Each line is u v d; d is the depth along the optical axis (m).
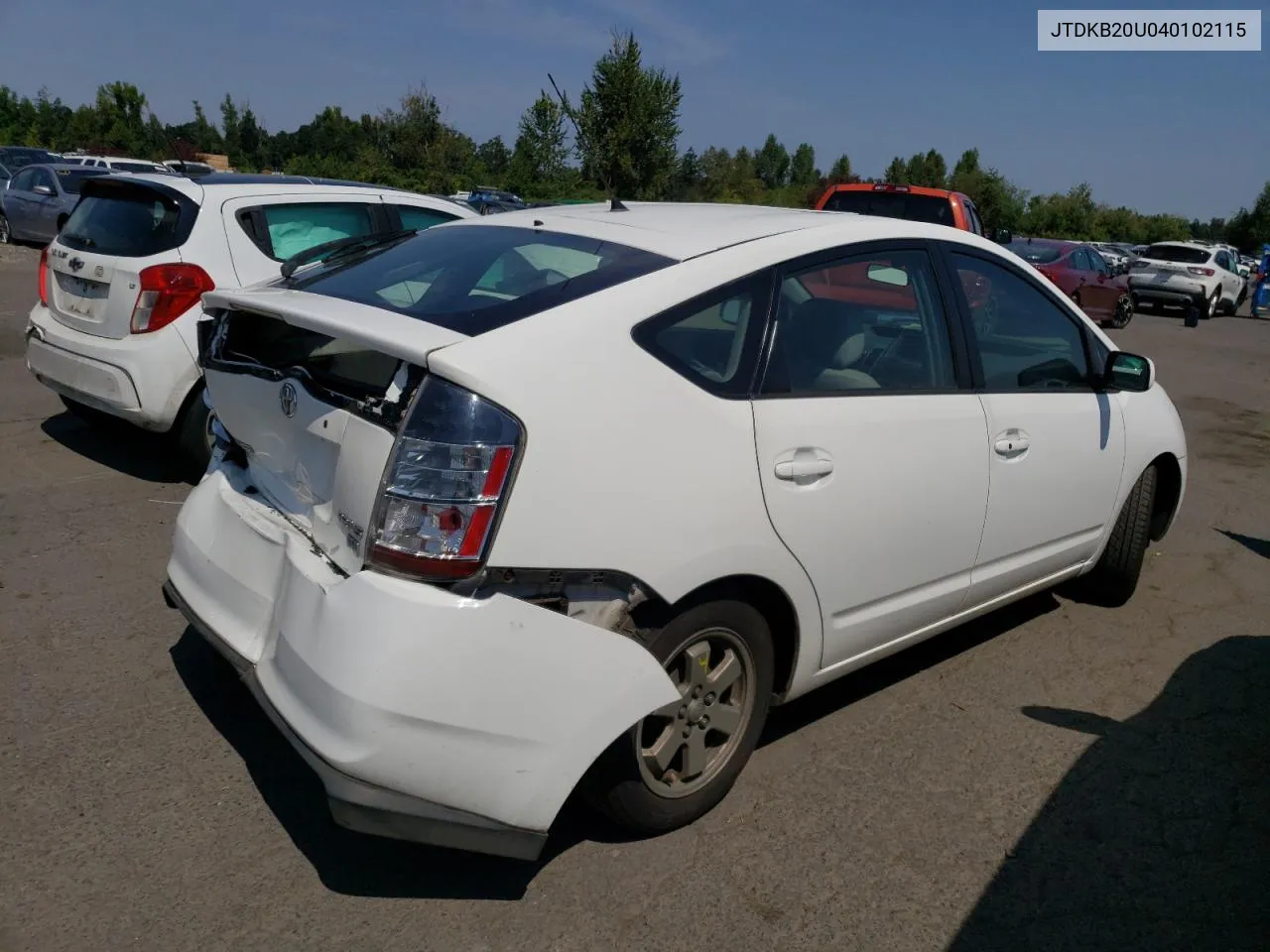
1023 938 2.69
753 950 2.58
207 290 5.57
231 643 2.80
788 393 3.00
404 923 2.59
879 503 3.22
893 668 4.22
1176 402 11.39
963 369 3.64
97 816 2.93
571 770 2.51
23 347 9.42
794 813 3.16
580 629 2.49
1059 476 4.06
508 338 2.50
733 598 2.90
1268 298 26.19
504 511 2.37
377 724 2.31
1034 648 4.49
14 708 3.44
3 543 4.82
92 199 6.13
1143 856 3.06
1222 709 4.00
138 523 5.20
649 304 2.74
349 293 3.03
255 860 2.79
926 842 3.06
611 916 2.66
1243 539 6.25
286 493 2.89
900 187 11.40
